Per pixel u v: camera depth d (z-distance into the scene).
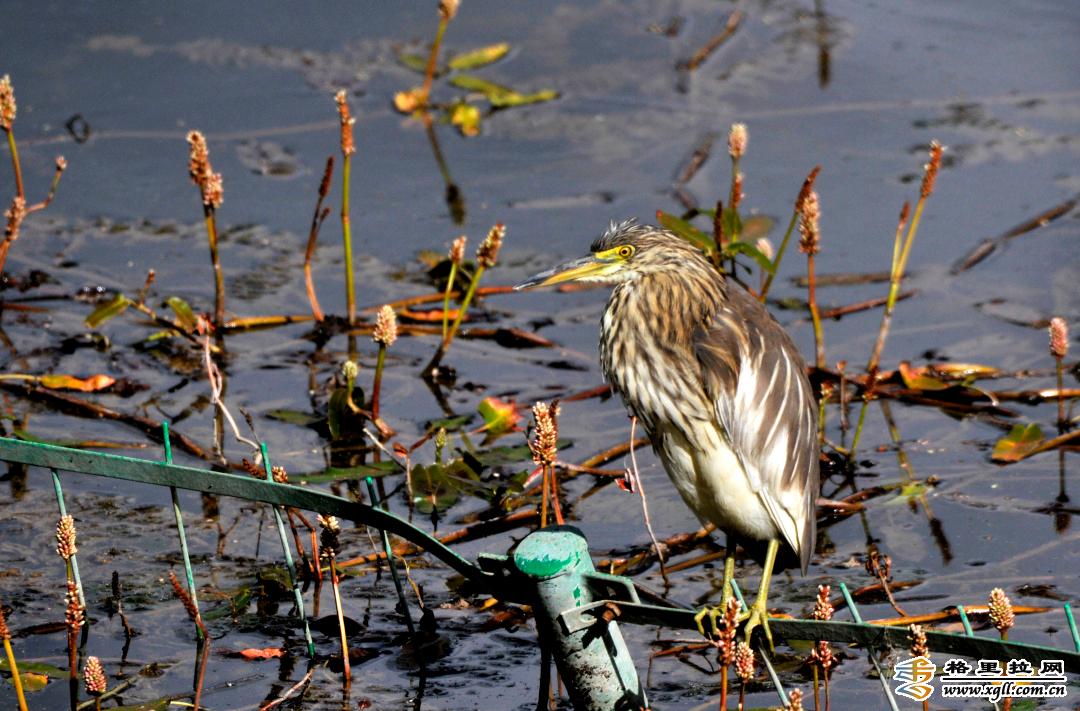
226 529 9.21
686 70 16.56
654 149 14.95
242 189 14.11
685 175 14.39
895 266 10.66
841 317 12.16
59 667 7.65
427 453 10.20
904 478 9.97
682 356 8.05
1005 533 9.26
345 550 9.04
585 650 6.36
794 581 8.82
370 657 7.90
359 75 16.33
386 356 11.62
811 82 16.30
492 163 14.75
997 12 17.84
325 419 10.56
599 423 10.70
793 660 7.97
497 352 11.74
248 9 17.73
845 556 9.09
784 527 8.03
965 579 8.74
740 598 6.47
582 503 9.66
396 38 17.14
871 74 16.42
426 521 9.40
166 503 9.53
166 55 16.53
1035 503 9.59
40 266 12.62
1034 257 12.93
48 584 8.49
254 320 11.88
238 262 12.89
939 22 17.69
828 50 17.00
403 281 12.67
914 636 5.88
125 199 13.83
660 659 7.99
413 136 15.27
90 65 16.19
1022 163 14.54
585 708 6.51
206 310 12.01
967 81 16.20
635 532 9.30
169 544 9.00
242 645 7.97
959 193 14.05
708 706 7.51
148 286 11.63
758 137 15.20
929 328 11.94
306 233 13.44
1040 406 10.88
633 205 13.81
